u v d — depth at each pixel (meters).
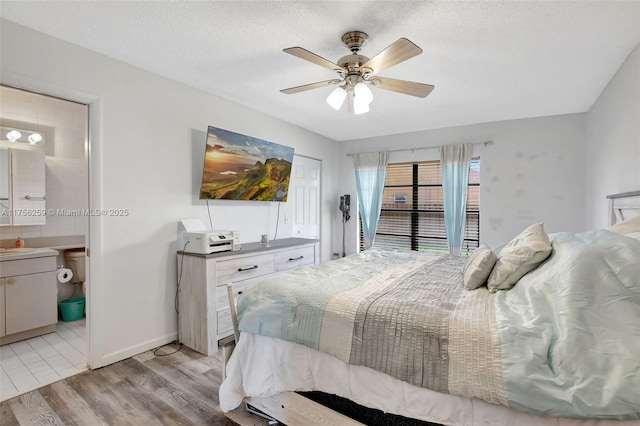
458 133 4.18
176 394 2.02
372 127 4.31
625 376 0.94
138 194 2.57
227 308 2.75
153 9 1.79
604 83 2.75
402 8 1.75
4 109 3.13
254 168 3.43
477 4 1.71
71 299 3.49
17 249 3.08
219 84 2.89
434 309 1.41
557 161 3.65
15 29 1.93
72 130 3.60
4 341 2.79
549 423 1.04
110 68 2.38
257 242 3.62
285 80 2.79
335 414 1.50
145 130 2.61
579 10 1.75
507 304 1.43
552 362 1.06
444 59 2.34
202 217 3.09
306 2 1.71
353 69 1.96
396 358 1.32
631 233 1.54
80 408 1.88
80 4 1.74
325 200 4.91
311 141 4.56
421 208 4.55
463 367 1.18
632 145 2.19
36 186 3.31
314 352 1.57
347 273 2.15
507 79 2.69
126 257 2.50
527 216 3.80
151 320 2.67
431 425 1.32
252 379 1.72
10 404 1.92
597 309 1.11
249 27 1.96
